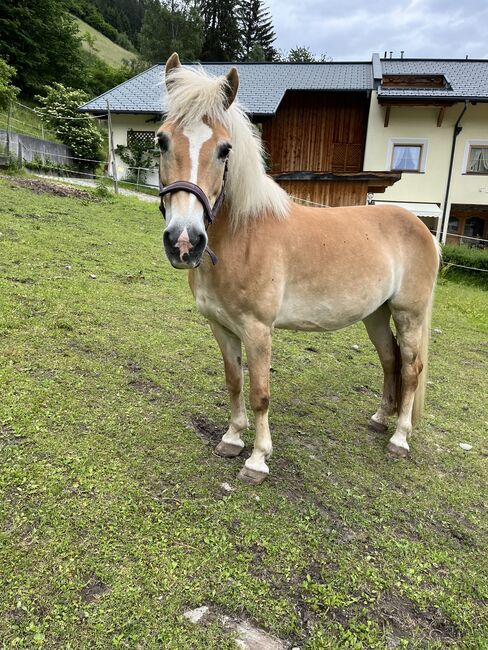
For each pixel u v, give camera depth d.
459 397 3.71
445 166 14.45
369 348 4.56
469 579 1.77
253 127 2.01
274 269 1.99
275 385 3.37
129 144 15.25
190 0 33.56
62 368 2.82
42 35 22.36
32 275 4.26
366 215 2.56
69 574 1.51
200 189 1.63
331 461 2.47
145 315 4.00
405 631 1.51
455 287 9.24
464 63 17.80
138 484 1.98
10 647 1.27
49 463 2.00
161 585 1.53
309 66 18.69
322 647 1.40
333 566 1.73
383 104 13.72
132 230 7.20
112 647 1.31
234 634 1.40
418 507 2.18
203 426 2.58
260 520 1.90
